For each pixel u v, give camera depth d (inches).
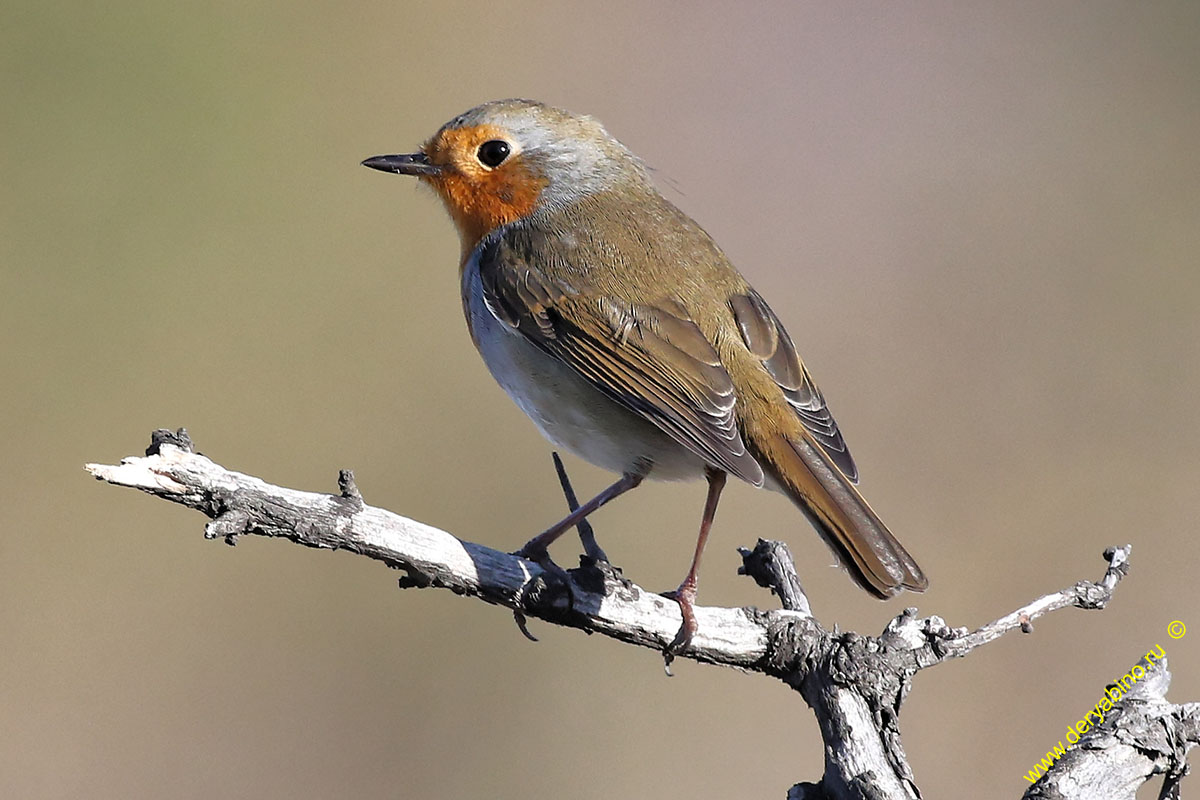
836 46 643.5
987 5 658.8
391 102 581.0
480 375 512.7
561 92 606.5
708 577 467.2
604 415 301.0
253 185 549.3
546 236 318.7
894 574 279.1
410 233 547.2
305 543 242.7
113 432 482.6
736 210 583.5
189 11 566.3
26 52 548.7
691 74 622.2
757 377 297.4
